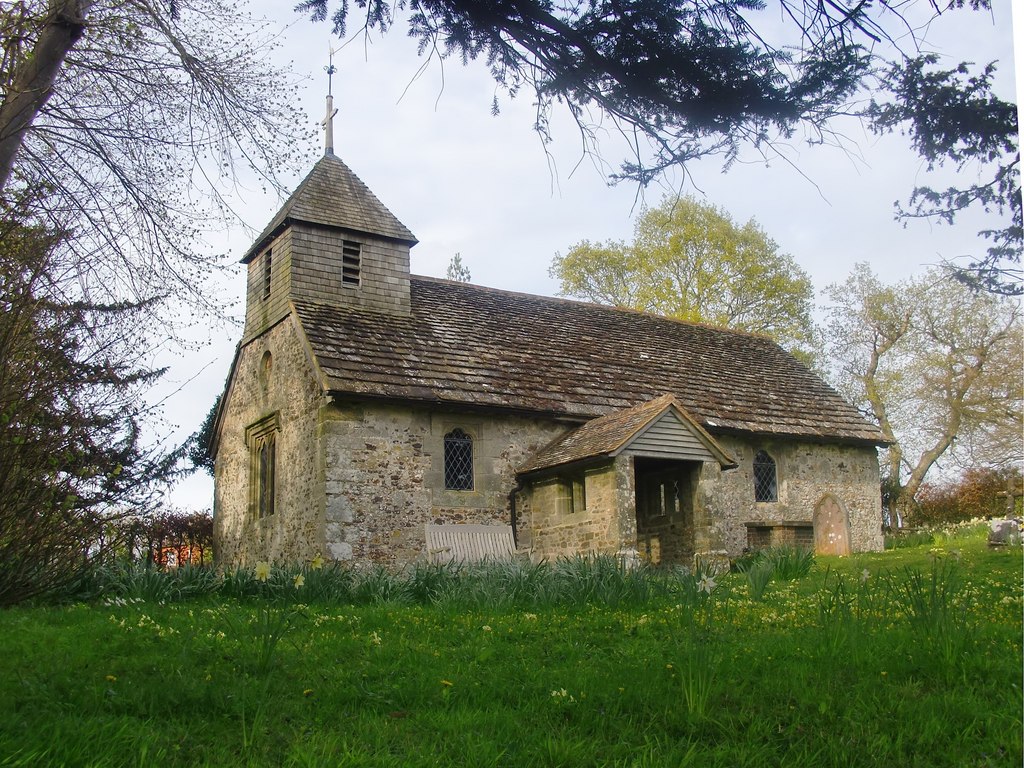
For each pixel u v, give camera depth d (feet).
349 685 21.98
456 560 61.16
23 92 26.37
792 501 79.92
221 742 17.63
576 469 63.57
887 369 124.67
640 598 38.83
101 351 35.14
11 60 28.25
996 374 110.73
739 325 128.16
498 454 67.05
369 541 60.70
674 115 22.94
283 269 72.23
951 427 115.55
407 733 18.61
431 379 66.08
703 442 63.87
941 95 20.44
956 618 25.58
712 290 126.62
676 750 17.21
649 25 21.58
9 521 35.22
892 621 27.66
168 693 19.89
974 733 18.04
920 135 21.13
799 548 55.31
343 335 67.15
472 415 66.74
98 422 36.27
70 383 35.12
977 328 113.39
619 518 59.06
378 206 76.64
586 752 17.37
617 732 18.80
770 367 93.61
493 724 18.90
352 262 74.54
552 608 36.65
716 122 22.57
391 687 21.86
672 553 67.21
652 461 65.57
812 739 18.04
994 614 30.09
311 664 24.07
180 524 90.99
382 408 63.16
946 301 114.32
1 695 19.15
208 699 19.77
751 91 21.59
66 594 39.81
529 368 73.56
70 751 15.69
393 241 76.02
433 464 64.28
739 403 81.46
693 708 19.48
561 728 18.88
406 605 39.96
